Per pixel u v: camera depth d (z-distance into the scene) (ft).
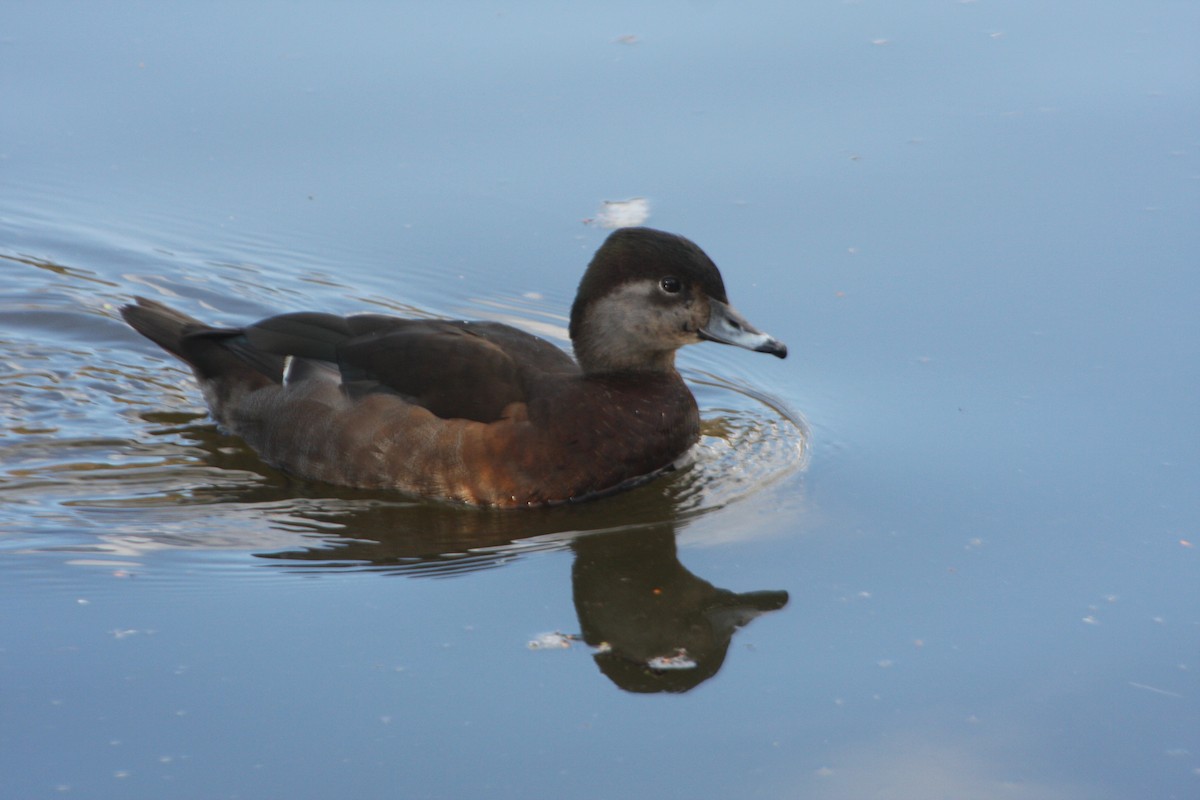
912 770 26.37
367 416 36.09
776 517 35.60
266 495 36.50
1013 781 26.11
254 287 47.91
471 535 34.63
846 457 38.42
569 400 35.88
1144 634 30.45
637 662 29.71
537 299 47.03
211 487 36.86
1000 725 27.68
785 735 27.45
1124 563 33.06
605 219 49.47
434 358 36.27
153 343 45.98
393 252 49.21
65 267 48.83
